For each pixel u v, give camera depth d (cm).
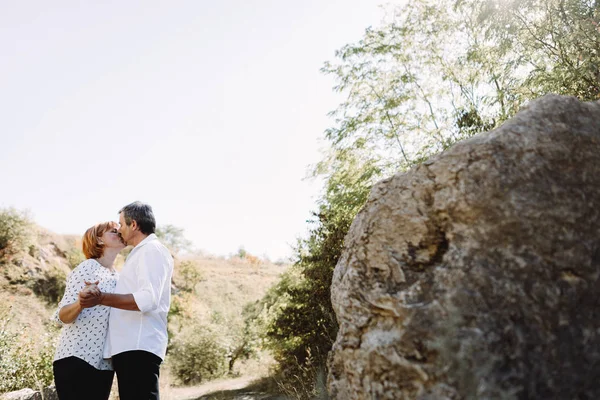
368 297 171
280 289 1047
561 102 176
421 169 184
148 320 257
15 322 1324
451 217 165
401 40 1029
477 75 907
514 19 688
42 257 1880
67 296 260
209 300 2314
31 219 1880
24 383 614
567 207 153
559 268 145
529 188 157
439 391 135
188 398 848
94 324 261
